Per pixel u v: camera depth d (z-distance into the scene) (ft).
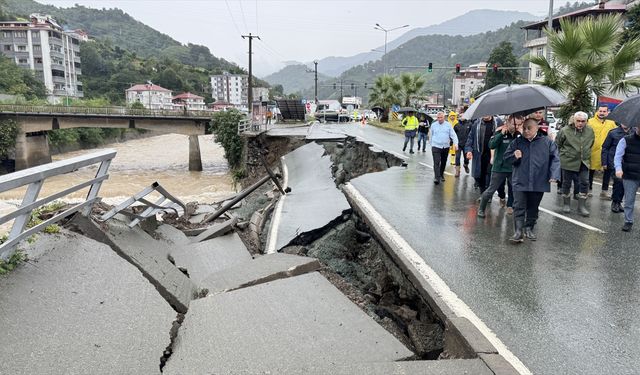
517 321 14.03
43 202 15.47
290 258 21.65
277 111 197.88
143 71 474.90
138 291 16.33
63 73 342.23
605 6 164.86
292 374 11.77
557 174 21.31
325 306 16.17
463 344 13.05
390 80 157.79
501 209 29.73
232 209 51.52
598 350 12.44
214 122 140.05
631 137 23.63
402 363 12.05
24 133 168.25
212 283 18.92
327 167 59.00
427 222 26.22
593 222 26.05
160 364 12.60
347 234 30.01
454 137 39.45
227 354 12.86
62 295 14.42
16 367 11.09
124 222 24.49
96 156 18.53
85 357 12.03
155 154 202.59
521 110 22.77
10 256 14.66
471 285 16.81
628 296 15.96
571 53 42.37
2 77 265.95
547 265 19.02
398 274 20.89
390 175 45.52
